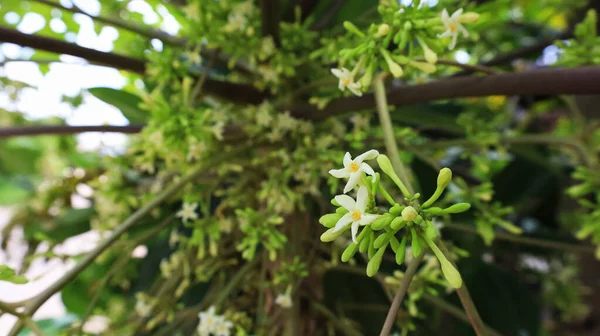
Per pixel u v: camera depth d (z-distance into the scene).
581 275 0.74
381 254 0.18
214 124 0.36
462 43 0.35
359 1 0.47
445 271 0.17
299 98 0.39
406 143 0.39
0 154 0.75
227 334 0.33
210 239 0.35
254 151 0.39
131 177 0.48
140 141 0.39
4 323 0.72
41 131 0.38
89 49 0.33
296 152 0.34
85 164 0.66
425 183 0.51
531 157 0.58
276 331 0.36
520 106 0.81
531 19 0.83
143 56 0.42
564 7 0.55
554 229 0.68
